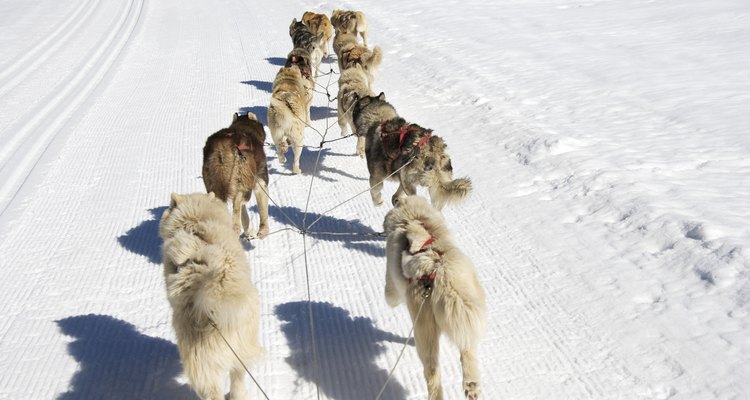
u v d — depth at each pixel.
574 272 5.95
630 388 4.39
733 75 12.09
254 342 4.05
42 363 5.07
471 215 7.45
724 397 4.16
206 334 3.78
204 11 25.30
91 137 11.13
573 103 11.24
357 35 17.89
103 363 5.07
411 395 4.55
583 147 9.01
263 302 5.93
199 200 4.79
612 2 20.62
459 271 3.91
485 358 4.89
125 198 8.47
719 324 4.89
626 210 6.91
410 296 4.12
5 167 9.75
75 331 5.50
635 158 8.40
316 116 12.20
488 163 8.84
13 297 6.09
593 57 14.34
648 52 14.33
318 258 6.76
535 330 5.19
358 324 5.50
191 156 9.96
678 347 4.72
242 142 6.55
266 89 13.84
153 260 6.79
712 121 9.73
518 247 6.59
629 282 5.64
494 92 12.17
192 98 13.47
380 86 13.48
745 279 5.34
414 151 6.59
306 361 5.02
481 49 15.90
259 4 26.36
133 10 25.84
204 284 3.67
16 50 18.73
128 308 5.87
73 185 8.98
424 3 23.36
